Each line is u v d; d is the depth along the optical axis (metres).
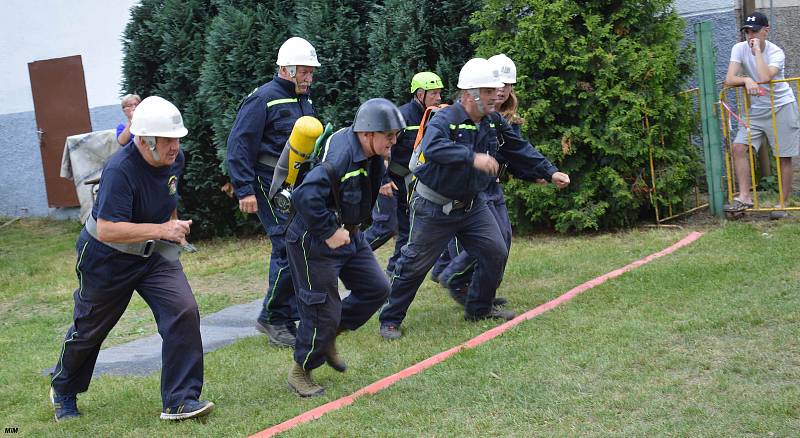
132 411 4.63
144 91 10.94
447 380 4.59
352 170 4.34
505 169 6.24
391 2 8.94
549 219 8.56
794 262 6.14
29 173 14.06
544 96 8.17
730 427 3.70
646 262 6.71
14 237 12.48
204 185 10.16
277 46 9.55
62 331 7.14
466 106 5.25
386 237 7.20
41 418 4.70
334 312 4.55
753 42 7.71
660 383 4.27
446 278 6.29
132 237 4.11
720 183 8.02
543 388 4.35
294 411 4.39
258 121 5.78
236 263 9.26
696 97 9.41
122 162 4.14
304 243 4.44
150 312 7.54
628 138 7.87
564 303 5.88
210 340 6.23
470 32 8.76
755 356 4.48
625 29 8.23
